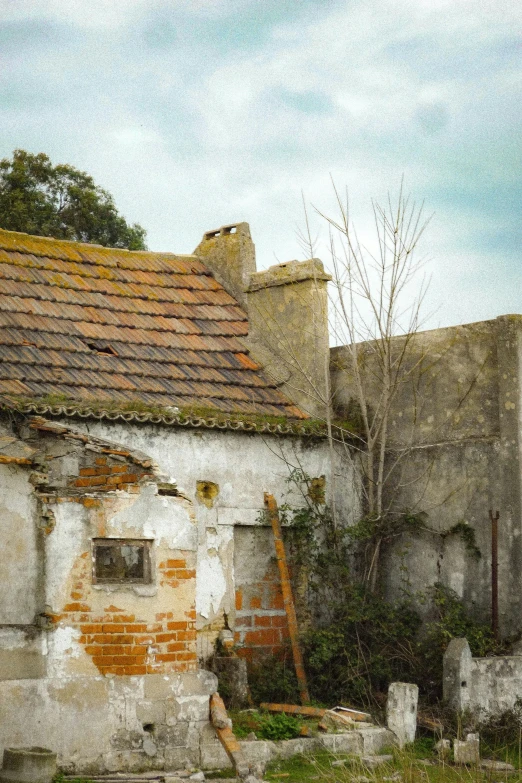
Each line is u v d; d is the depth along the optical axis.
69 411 14.69
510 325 16.70
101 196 28.17
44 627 11.53
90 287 18.67
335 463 17.70
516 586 16.17
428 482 17.44
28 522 12.02
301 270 18.42
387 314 18.03
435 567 17.16
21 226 26.19
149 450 15.61
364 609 16.64
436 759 13.63
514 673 15.53
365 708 15.45
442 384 17.52
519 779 12.66
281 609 16.83
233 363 18.41
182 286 20.02
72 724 11.47
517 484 16.38
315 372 18.12
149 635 11.98
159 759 11.86
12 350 16.03
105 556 12.02
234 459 16.52
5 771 10.78
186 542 12.43
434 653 16.02
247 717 13.90
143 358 17.34
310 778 12.33
